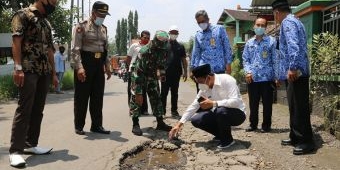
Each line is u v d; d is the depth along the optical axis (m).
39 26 4.90
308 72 5.43
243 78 14.93
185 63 8.79
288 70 5.44
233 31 26.31
